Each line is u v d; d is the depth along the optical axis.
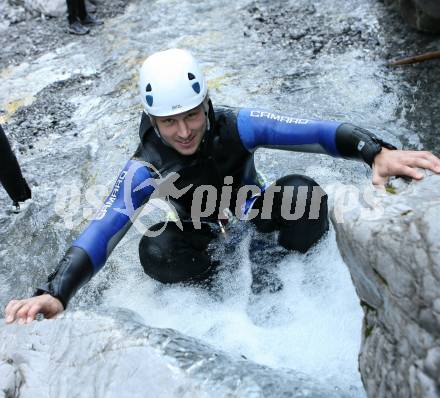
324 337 2.23
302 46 4.54
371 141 2.09
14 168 3.20
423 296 1.35
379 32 4.52
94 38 5.22
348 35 4.56
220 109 2.49
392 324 1.47
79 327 1.95
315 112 3.81
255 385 1.60
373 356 1.55
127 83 4.50
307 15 4.91
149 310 2.63
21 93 4.62
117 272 2.94
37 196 3.58
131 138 3.90
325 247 2.64
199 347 1.80
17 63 5.05
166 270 2.62
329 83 4.07
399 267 1.41
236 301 2.57
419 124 3.57
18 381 1.85
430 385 1.33
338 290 2.44
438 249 1.36
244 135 2.44
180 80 2.22
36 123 4.24
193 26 5.07
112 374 1.74
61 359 1.88
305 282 2.54
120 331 1.88
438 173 1.79
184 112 2.23
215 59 4.55
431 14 4.16
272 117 2.42
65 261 2.11
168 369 1.70
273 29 4.81
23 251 3.24
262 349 2.26
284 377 1.67
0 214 3.50
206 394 1.61
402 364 1.42
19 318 1.94
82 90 4.55
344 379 1.97
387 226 1.48
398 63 4.11
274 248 2.72
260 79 4.24
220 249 2.82
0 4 5.95
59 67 4.88
